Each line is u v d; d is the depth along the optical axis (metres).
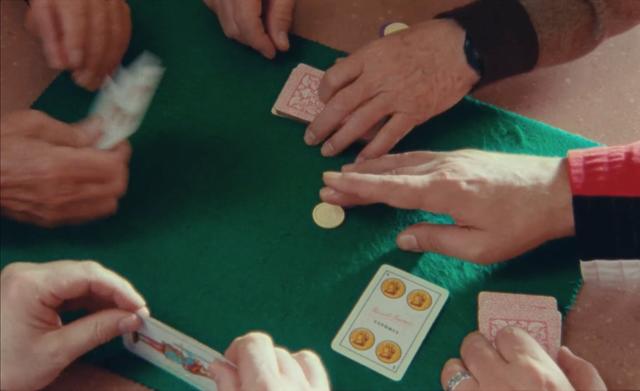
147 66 1.20
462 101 1.18
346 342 1.04
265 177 1.14
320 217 1.11
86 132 1.11
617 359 1.03
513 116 1.17
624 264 1.05
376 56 1.13
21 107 1.18
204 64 1.21
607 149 1.05
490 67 1.12
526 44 1.12
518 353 1.00
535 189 1.05
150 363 1.03
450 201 1.05
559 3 1.12
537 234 1.05
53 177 1.06
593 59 1.21
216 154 1.15
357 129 1.13
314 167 1.14
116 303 1.01
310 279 1.08
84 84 1.17
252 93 1.19
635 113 1.18
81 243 1.10
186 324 1.05
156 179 1.13
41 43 1.20
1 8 1.24
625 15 1.13
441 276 1.08
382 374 1.03
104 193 1.10
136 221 1.11
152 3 1.26
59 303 1.00
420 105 1.13
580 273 1.08
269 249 1.09
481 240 1.05
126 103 1.17
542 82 1.20
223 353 1.04
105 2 1.17
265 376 0.95
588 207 1.03
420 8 1.26
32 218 1.10
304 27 1.24
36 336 0.98
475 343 1.02
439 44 1.13
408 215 1.11
